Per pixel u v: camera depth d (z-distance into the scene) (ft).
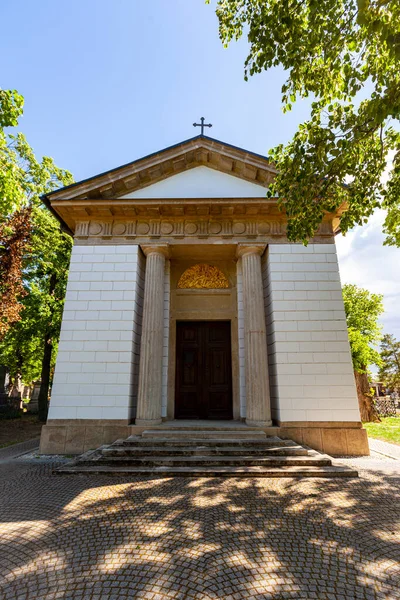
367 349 67.67
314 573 11.75
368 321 89.61
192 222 40.24
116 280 38.24
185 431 32.42
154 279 38.32
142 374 35.37
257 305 37.17
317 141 22.29
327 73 21.33
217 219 40.29
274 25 19.89
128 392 34.83
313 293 37.37
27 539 14.48
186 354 44.19
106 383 35.09
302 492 20.48
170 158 40.60
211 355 44.04
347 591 10.77
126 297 37.68
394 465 27.89
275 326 36.42
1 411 70.95
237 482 22.62
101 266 38.68
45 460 30.50
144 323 37.11
